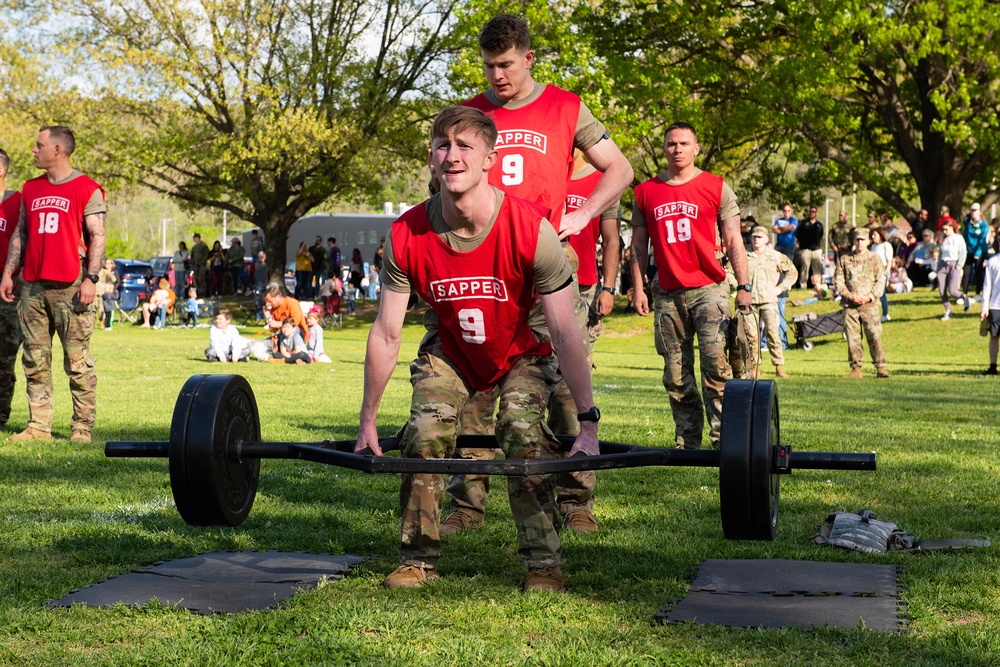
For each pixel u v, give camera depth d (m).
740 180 37.81
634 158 32.75
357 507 5.84
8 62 34.09
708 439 8.65
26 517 5.52
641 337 28.38
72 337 8.35
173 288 39.41
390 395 12.77
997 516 5.55
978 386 14.27
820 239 30.95
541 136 4.96
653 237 7.45
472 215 3.88
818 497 6.10
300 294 39.34
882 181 33.91
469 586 4.15
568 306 3.99
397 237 4.03
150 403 11.68
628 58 30.64
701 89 32.34
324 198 38.34
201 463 4.03
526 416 4.10
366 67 35.88
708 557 4.74
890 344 23.06
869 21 28.33
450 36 35.25
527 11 29.45
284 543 4.99
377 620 3.67
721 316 7.32
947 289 24.39
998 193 35.81
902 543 4.89
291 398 12.21
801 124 31.55
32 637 3.56
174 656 3.31
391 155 37.50
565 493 5.31
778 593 4.08
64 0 33.94
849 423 9.52
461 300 4.02
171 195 37.72
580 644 3.44
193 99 34.72
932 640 3.49
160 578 4.32
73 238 8.27
